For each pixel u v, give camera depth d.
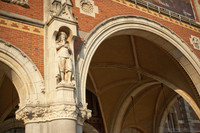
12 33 9.59
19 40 9.62
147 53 16.72
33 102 8.88
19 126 17.34
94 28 11.60
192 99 15.35
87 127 19.61
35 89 9.11
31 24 10.15
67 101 8.75
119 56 17.19
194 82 14.78
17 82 9.46
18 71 9.21
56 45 9.77
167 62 16.22
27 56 9.47
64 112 8.62
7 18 9.72
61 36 9.84
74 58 10.34
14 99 14.84
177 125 25.39
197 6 17.56
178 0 16.64
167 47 14.59
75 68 10.12
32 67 9.41
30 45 9.77
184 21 15.80
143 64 17.42
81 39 11.00
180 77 15.91
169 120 25.48
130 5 13.70
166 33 14.21
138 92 19.81
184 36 15.25
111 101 19.88
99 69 17.95
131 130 22.39
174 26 15.07
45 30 10.23
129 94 19.67
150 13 14.34
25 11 10.26
